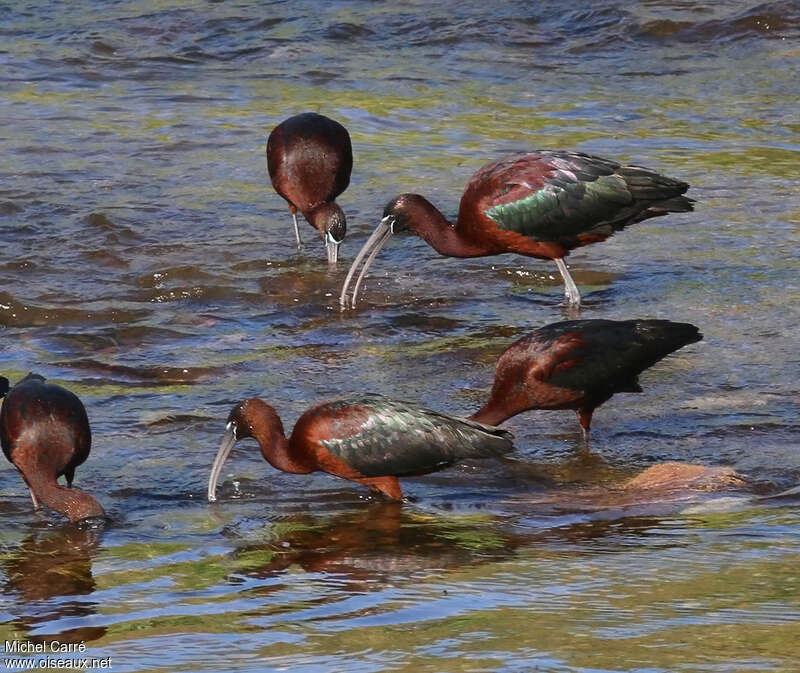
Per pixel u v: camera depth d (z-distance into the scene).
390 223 15.99
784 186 19.88
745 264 16.88
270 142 18.08
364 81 25.56
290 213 19.25
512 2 29.39
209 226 18.52
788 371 13.48
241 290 16.20
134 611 8.86
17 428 10.64
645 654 7.79
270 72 26.20
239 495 11.10
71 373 13.66
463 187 20.09
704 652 7.79
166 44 27.95
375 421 10.88
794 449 11.70
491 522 10.44
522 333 14.90
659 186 15.60
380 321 15.29
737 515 10.32
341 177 18.00
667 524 10.20
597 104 24.11
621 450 11.86
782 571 9.12
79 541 10.23
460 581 9.17
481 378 13.56
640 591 8.84
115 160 21.17
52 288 16.14
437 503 10.91
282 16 29.34
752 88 24.72
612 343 11.88
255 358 14.12
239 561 9.76
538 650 7.88
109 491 11.13
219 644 8.22
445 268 17.19
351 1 30.09
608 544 9.82
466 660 7.78
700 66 26.00
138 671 7.85
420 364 13.95
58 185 19.89
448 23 28.44
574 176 15.44
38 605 9.01
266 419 11.10
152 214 18.84
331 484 11.33
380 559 9.71
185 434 12.21
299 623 8.52
